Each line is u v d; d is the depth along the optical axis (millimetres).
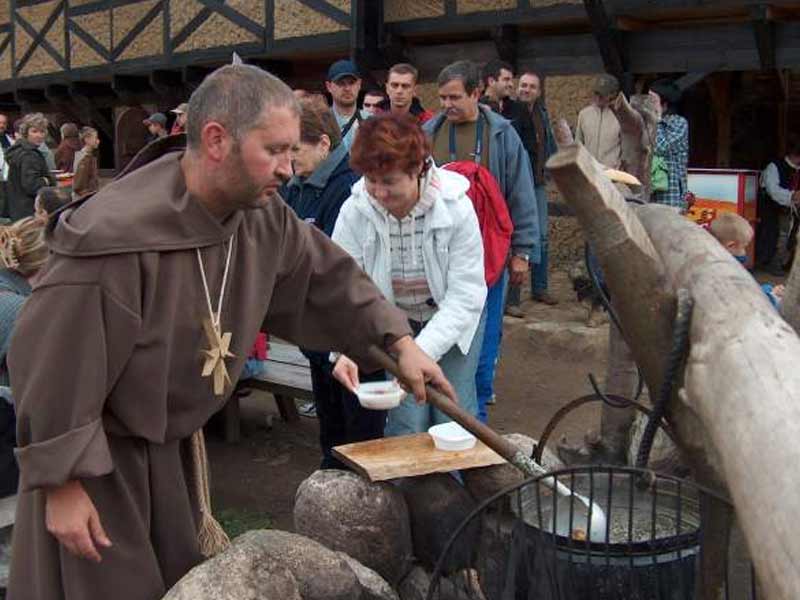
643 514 2520
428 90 9508
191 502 2393
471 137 4965
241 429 5566
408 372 2451
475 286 3350
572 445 4176
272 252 2332
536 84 7117
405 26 9273
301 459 5090
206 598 2156
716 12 7910
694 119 10250
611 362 3941
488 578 2477
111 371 2059
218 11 11047
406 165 3131
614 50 8047
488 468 3061
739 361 1534
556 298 8023
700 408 1669
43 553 2197
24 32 14336
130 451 2178
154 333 2090
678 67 8086
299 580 2418
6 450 3229
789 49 7594
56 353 2012
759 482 1317
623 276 1860
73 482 2059
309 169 3867
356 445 3133
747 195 8570
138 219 2043
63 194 4766
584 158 1817
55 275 2020
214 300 2184
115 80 12883
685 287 1827
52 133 14414
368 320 2477
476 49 9164
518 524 2238
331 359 3441
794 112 10250
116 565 2172
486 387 4215
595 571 2141
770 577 1243
